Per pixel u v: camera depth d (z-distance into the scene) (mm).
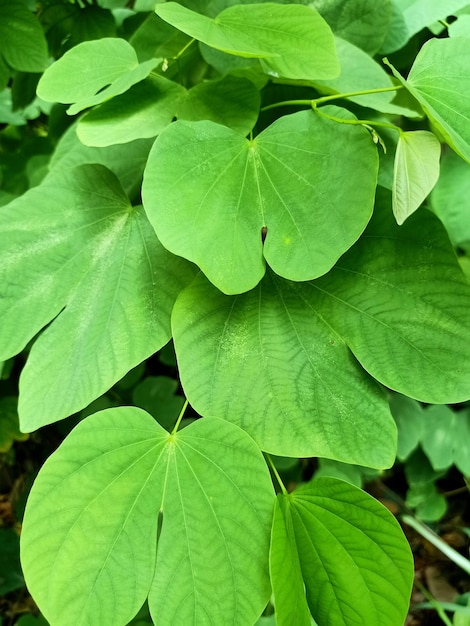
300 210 201
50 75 219
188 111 230
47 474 182
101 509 182
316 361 206
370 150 202
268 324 210
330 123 210
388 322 208
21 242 224
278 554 175
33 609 591
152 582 177
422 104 191
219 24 216
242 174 206
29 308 218
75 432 188
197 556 179
